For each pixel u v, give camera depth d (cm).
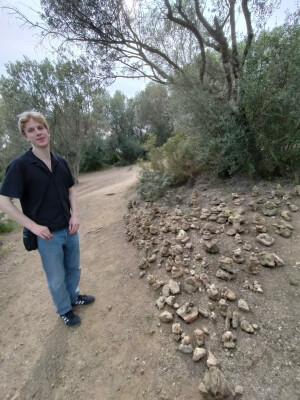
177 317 196
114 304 231
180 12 431
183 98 423
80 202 668
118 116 2188
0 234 532
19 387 173
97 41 511
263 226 267
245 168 388
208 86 454
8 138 1262
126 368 169
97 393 158
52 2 459
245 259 233
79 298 240
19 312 254
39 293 281
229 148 374
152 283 242
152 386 154
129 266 285
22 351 203
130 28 510
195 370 156
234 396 137
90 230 436
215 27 424
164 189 464
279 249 240
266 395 136
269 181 374
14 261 384
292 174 368
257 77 340
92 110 1166
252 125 353
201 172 464
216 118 388
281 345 160
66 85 989
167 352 172
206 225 297
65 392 163
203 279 221
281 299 190
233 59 416
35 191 177
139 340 187
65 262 219
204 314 189
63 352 192
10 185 165
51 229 188
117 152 2061
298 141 330
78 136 1161
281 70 333
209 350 165
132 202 486
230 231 276
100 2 464
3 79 992
